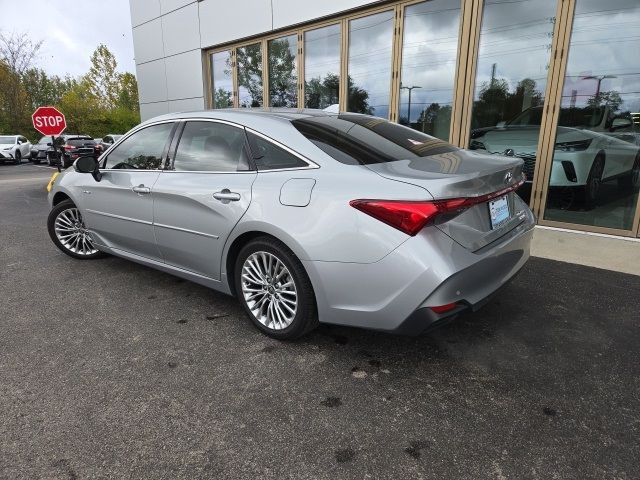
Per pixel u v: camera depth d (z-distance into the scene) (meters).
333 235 2.31
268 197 2.59
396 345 2.75
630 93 4.59
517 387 2.33
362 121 3.16
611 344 2.74
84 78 41.00
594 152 4.91
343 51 6.87
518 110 5.35
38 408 2.19
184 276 3.34
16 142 22.45
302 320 2.61
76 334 2.94
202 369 2.52
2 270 4.23
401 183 2.19
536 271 3.94
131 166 3.61
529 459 1.85
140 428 2.04
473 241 2.28
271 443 1.95
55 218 4.43
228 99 9.14
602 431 2.00
